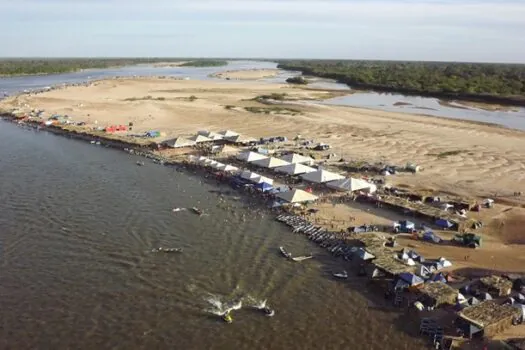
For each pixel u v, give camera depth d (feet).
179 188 259.19
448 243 189.26
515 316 137.08
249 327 137.90
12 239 190.29
